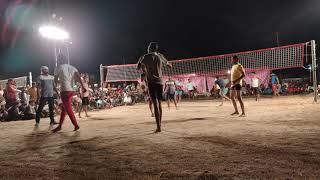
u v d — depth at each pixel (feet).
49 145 19.51
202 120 28.53
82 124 29.40
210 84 77.41
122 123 28.91
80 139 21.06
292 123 24.38
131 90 71.46
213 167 13.61
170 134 21.29
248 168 13.28
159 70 22.91
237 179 12.12
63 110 25.40
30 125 30.22
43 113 41.11
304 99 52.90
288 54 57.93
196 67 75.20
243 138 18.92
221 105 49.90
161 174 13.04
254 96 73.15
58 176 13.42
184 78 76.18
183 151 16.43
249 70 65.36
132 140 19.74
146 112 42.01
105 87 71.10
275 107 39.86
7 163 15.66
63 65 25.00
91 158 15.92
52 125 29.66
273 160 14.20
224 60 72.28
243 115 31.19
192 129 23.06
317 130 20.86
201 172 13.06
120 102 64.44
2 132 25.80
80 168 14.34
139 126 26.16
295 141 17.63
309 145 16.62
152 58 22.88
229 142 17.97
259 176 12.31
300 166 13.21
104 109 54.60
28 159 16.28
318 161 13.80
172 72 75.00
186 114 35.53
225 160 14.52
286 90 80.23
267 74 76.07
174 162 14.58
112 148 17.80
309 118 26.94
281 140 18.02
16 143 20.65
